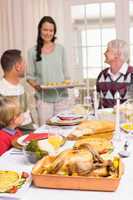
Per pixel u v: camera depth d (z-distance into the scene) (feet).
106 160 3.79
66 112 7.66
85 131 5.52
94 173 3.55
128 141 5.34
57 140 4.98
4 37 13.20
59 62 10.03
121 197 3.34
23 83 10.96
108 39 12.62
